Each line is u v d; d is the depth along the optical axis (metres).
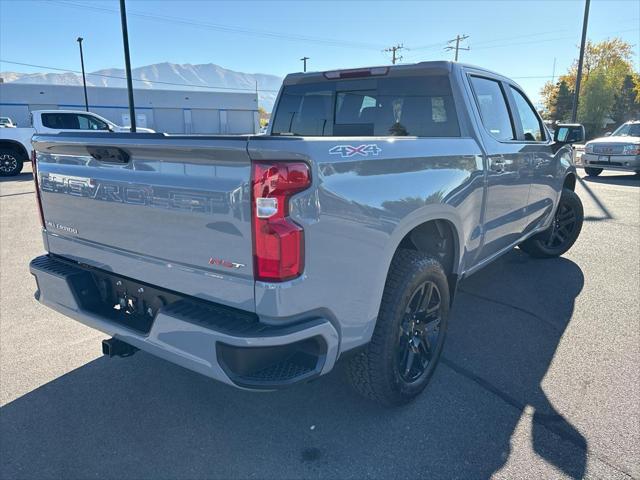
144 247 2.42
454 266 3.31
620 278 5.21
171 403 2.98
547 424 2.75
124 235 2.51
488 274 5.37
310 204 2.03
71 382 3.20
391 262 2.70
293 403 2.97
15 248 6.46
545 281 5.13
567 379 3.22
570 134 4.70
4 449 2.56
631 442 2.60
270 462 2.47
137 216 2.40
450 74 3.55
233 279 2.10
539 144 4.51
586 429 2.71
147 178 2.31
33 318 4.21
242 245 2.03
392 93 3.85
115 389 3.12
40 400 2.99
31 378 3.24
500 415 2.84
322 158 2.06
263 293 2.01
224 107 49.00
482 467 2.43
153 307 2.53
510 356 3.54
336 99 4.19
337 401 2.99
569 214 5.81
